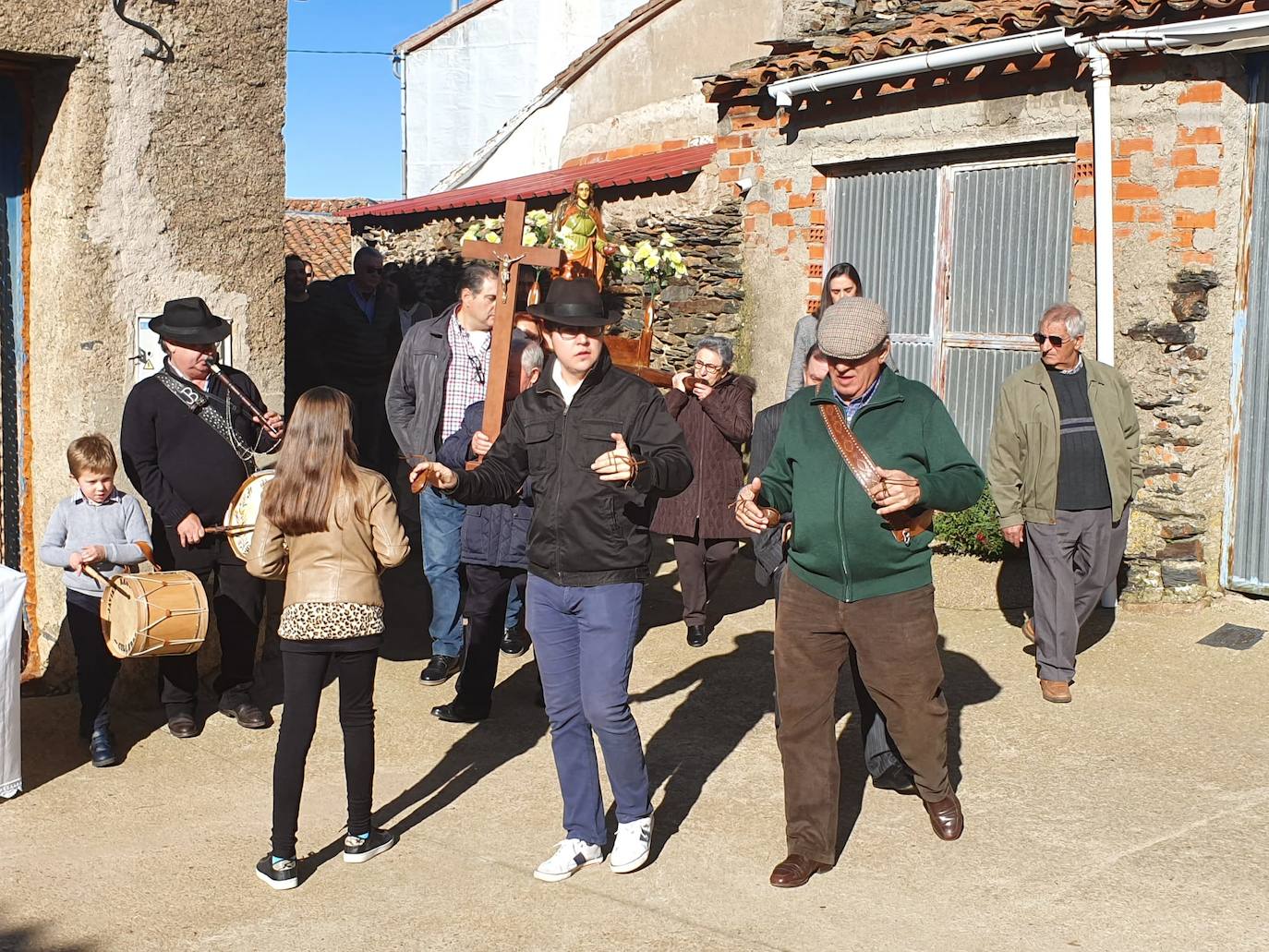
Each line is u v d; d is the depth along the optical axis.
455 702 5.97
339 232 24.91
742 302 10.16
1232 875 4.31
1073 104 7.67
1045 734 5.66
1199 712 5.88
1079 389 6.07
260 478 5.39
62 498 6.16
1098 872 4.36
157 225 6.19
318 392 4.40
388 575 8.80
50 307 6.12
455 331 6.48
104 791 5.11
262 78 6.46
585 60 15.74
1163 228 7.18
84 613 5.36
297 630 4.28
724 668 6.78
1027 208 8.13
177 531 5.67
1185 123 7.05
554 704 4.38
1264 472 7.13
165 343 5.73
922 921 4.04
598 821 4.44
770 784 5.22
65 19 5.78
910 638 4.32
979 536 7.80
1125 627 7.09
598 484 4.23
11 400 6.31
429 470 4.29
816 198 9.48
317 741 5.71
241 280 6.50
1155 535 7.27
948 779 4.62
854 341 4.12
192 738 5.71
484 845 4.64
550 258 5.39
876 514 4.19
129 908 4.14
